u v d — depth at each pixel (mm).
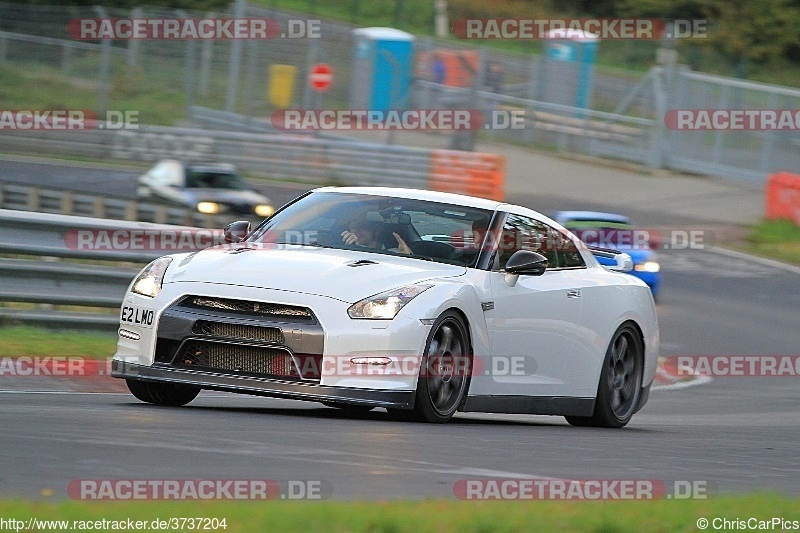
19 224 39156
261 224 29062
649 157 126875
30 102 120438
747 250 95812
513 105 137375
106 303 40812
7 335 37625
